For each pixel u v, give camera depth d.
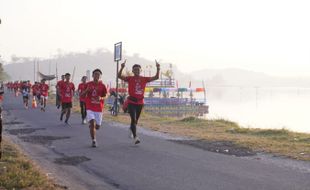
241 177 8.59
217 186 7.91
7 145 11.24
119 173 9.02
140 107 12.83
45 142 13.37
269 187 7.81
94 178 8.62
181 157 10.76
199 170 9.25
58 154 11.24
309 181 8.23
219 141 13.38
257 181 8.26
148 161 10.25
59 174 8.83
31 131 16.31
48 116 23.33
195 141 13.52
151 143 13.10
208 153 11.33
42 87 27.72
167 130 16.66
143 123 19.58
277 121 38.50
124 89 37.09
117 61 24.50
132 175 8.84
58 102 29.56
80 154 11.21
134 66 12.75
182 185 8.01
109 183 8.23
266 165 9.73
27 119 21.50
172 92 54.53
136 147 12.34
